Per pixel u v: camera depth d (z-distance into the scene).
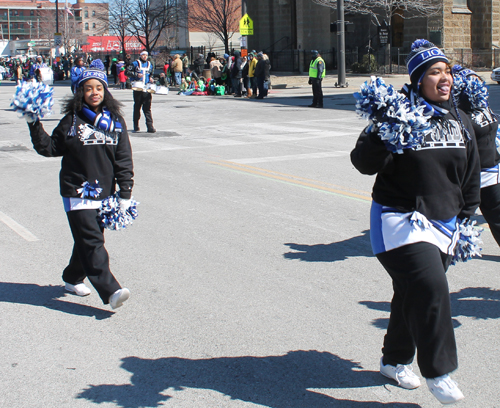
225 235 6.53
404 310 3.10
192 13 45.16
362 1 36.09
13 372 3.70
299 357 3.84
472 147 3.18
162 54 51.31
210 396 3.40
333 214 7.35
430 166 3.03
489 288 5.00
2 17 140.88
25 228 6.90
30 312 4.64
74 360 3.86
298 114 18.72
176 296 4.89
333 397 3.37
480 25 40.19
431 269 2.97
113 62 38.12
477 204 3.28
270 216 7.28
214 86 27.92
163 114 19.42
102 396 3.42
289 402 3.33
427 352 3.01
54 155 4.32
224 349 3.97
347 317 4.44
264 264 5.61
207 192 8.56
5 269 5.61
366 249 6.02
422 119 2.86
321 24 41.06
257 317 4.46
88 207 4.33
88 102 4.34
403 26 42.84
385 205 3.14
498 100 20.92
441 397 3.00
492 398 3.33
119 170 4.41
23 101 3.96
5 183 9.32
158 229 6.77
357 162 3.05
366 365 3.72
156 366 3.76
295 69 42.34
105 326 4.37
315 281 5.17
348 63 40.88
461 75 4.50
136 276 5.35
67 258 5.91
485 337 4.09
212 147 12.65
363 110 2.89
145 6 45.00
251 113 19.31
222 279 5.25
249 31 28.36
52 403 3.35
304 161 10.85
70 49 62.81
